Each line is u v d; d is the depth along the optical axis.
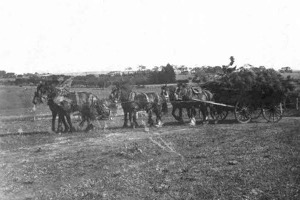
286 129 17.50
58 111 19.41
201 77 23.16
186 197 8.16
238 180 9.21
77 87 30.75
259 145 13.69
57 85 19.84
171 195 8.35
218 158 11.81
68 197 8.51
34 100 19.30
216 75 22.80
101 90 28.97
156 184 9.24
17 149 14.77
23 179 10.12
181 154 12.75
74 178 10.26
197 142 14.87
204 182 9.21
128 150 13.55
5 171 10.98
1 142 16.44
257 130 17.53
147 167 11.10
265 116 22.12
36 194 8.81
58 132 19.25
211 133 17.11
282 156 11.59
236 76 21.33
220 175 9.73
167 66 38.94
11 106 29.05
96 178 10.10
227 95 21.56
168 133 17.80
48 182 9.92
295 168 10.05
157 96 21.45
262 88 21.06
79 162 12.11
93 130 19.58
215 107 22.28
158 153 13.11
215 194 8.24
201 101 21.38
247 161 11.16
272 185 8.67
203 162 11.39
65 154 13.57
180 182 9.35
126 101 20.59
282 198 7.81
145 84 37.72
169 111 31.80
